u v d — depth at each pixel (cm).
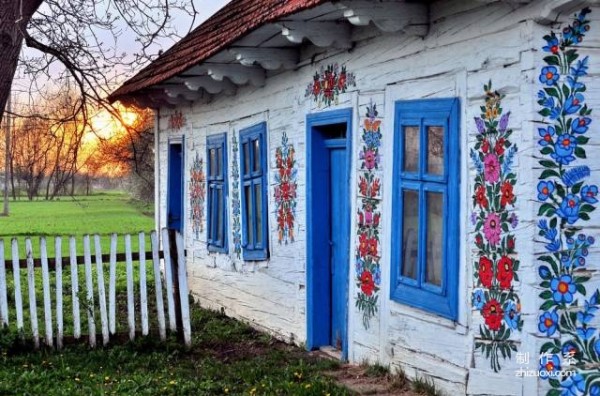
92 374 789
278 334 989
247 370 796
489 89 605
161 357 873
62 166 1269
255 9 957
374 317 770
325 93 863
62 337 892
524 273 572
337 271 883
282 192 973
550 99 563
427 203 689
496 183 598
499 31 594
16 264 884
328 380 732
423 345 689
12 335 875
